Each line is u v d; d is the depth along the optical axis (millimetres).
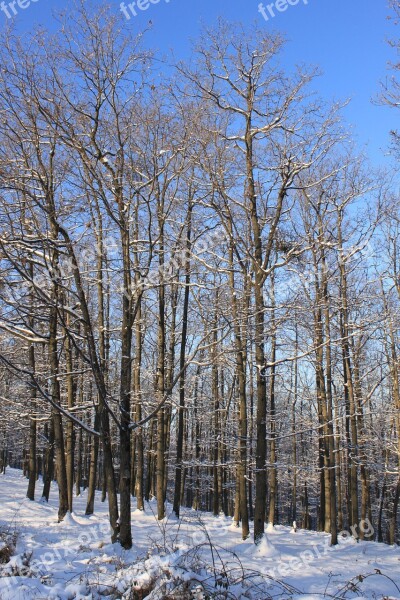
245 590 6520
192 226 14516
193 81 12742
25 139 10375
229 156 13422
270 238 12828
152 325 19312
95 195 10305
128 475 10102
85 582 6250
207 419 22875
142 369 19969
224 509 27516
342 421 19406
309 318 14148
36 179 10359
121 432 10148
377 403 22188
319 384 16391
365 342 17609
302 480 27875
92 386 16703
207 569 7367
